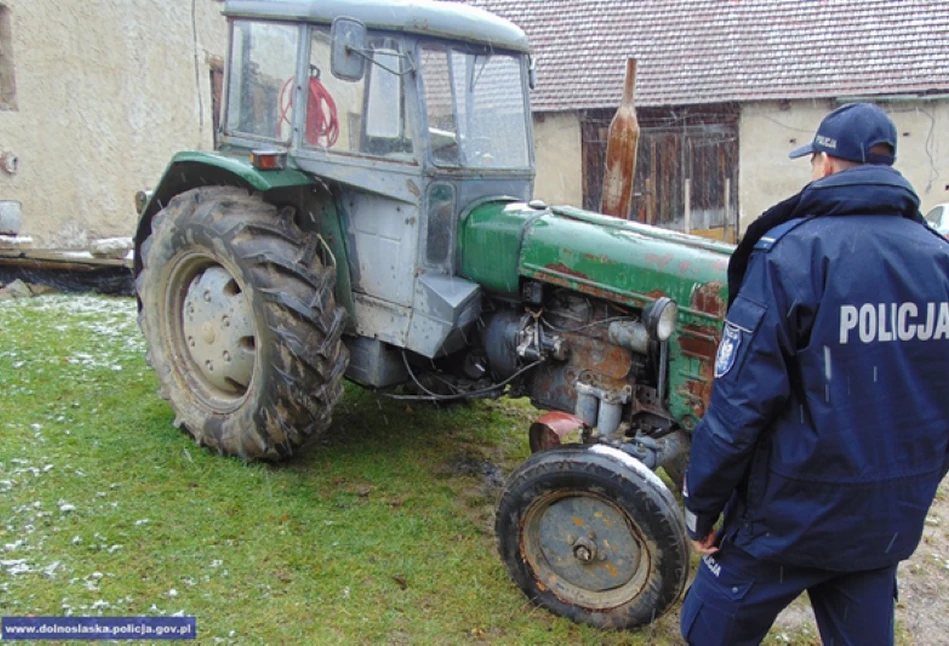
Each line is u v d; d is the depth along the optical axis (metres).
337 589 3.02
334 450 4.27
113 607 2.77
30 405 4.38
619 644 2.85
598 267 3.32
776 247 1.96
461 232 3.69
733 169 14.40
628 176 4.90
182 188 4.40
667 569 2.78
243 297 3.92
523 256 3.49
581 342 3.50
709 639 2.18
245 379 3.99
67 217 8.80
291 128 3.89
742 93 13.84
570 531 2.98
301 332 3.64
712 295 3.08
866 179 1.97
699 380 3.14
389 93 3.59
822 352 1.89
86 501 3.42
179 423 4.14
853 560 1.96
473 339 3.85
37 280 7.16
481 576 3.21
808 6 14.98
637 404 3.40
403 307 3.72
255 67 4.06
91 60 8.97
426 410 4.98
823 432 1.89
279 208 3.97
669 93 14.21
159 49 9.89
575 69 15.14
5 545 3.03
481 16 3.86
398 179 3.60
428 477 4.05
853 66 13.77
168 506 3.45
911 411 1.92
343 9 3.62
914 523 1.97
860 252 1.91
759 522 2.03
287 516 3.48
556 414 3.22
